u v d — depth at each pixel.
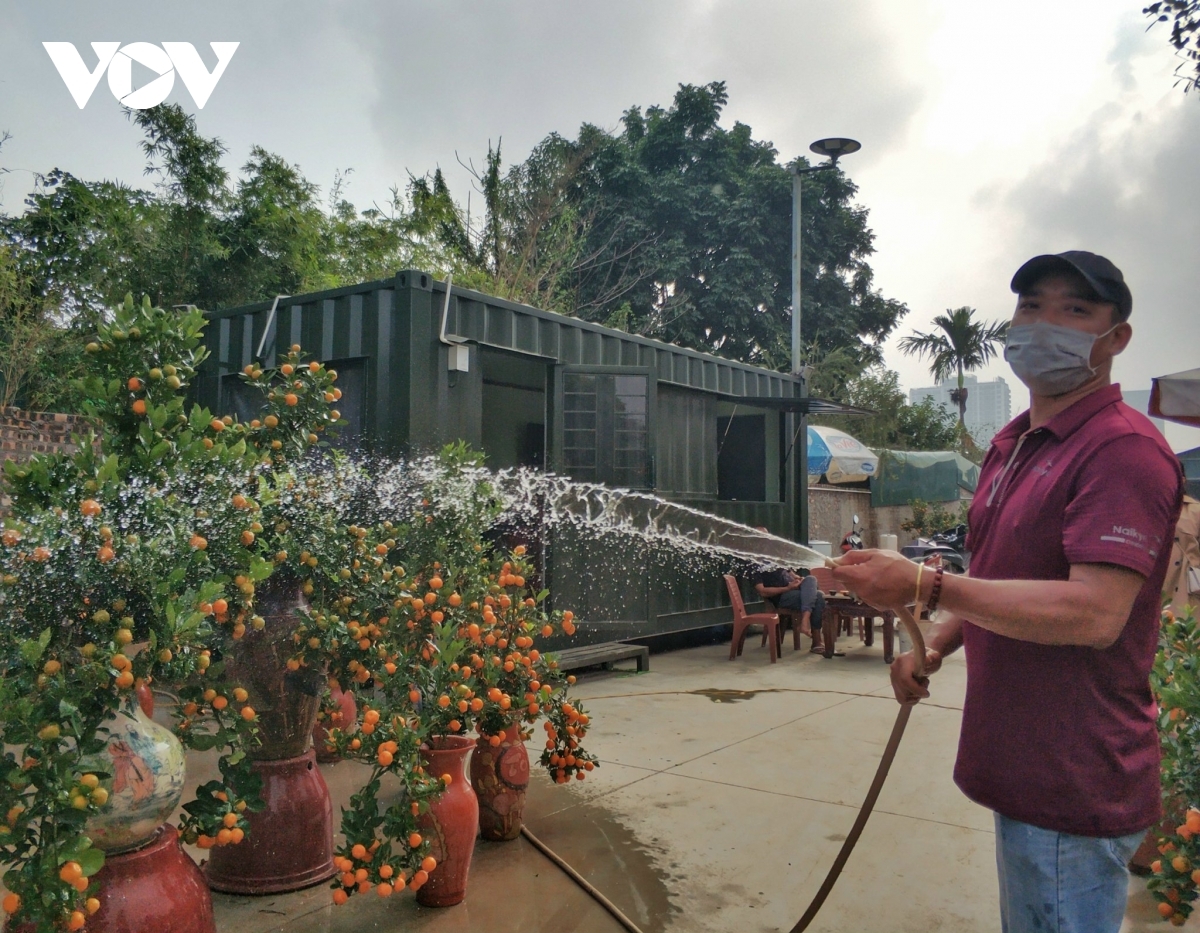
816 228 23.77
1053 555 1.68
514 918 3.08
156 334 2.69
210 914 2.40
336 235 16.09
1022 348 1.78
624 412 7.54
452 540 3.90
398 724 2.82
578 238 20.06
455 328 6.39
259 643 3.03
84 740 2.04
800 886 3.37
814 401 9.96
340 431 6.27
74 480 2.44
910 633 2.08
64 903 1.94
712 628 10.17
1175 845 2.36
